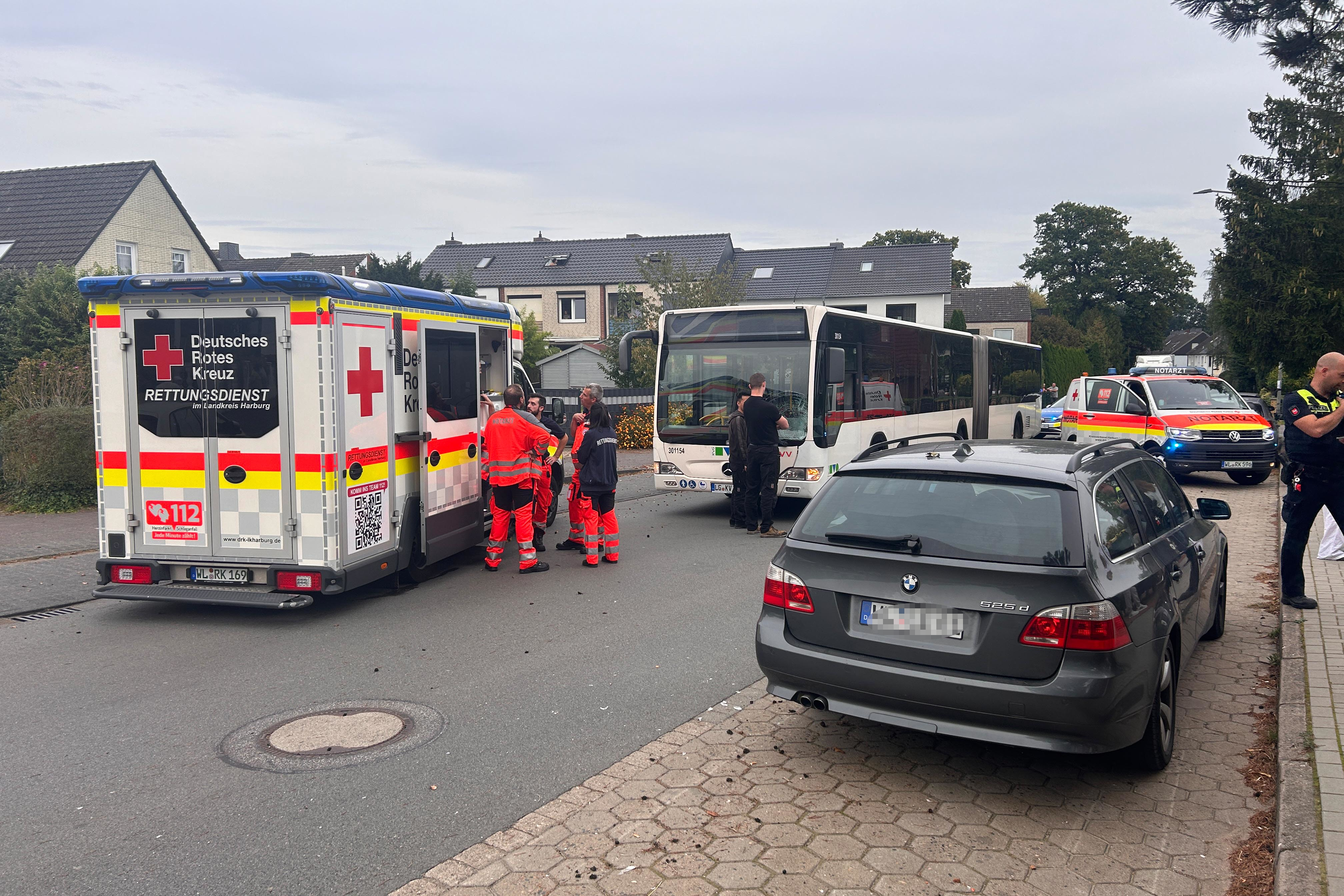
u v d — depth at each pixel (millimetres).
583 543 10336
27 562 9383
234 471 7113
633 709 5297
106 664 6191
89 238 27875
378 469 7547
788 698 4426
